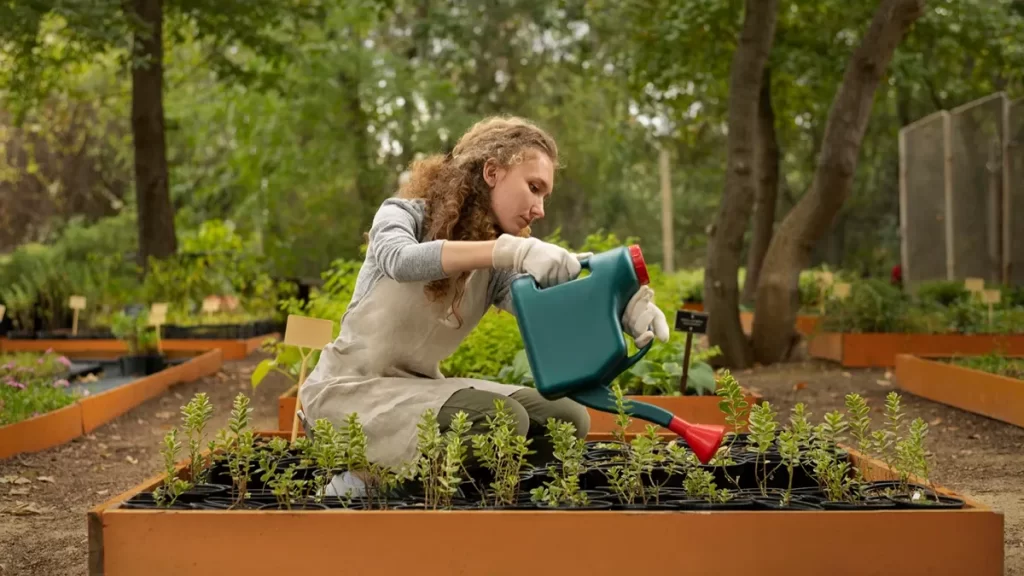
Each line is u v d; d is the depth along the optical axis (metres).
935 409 7.58
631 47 16.20
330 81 22.00
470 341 6.23
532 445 3.26
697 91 16.80
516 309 2.70
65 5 11.73
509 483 2.89
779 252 11.40
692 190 39.75
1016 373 7.66
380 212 3.07
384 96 22.41
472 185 3.06
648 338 2.66
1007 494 4.70
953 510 2.58
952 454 5.79
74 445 6.35
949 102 21.11
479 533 2.54
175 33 16.14
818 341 11.87
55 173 28.14
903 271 19.36
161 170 15.39
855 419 3.19
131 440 6.59
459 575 2.54
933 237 17.78
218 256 16.42
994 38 13.84
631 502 2.86
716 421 5.83
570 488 2.78
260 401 8.59
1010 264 14.88
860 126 10.83
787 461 3.15
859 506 2.70
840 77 14.53
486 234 3.04
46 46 15.60
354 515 2.55
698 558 2.54
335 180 24.42
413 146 23.62
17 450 5.90
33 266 16.11
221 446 3.06
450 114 23.55
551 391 2.64
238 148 23.44
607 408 2.68
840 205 11.14
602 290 2.64
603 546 2.54
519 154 3.04
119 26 12.20
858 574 2.56
